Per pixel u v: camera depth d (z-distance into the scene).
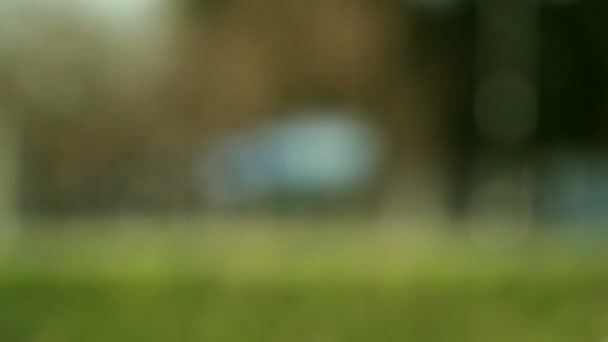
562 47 22.19
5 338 4.40
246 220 18.36
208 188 21.59
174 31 23.70
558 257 5.79
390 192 22.53
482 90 22.42
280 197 19.83
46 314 4.50
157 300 4.63
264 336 4.46
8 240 6.95
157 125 22.91
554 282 4.85
